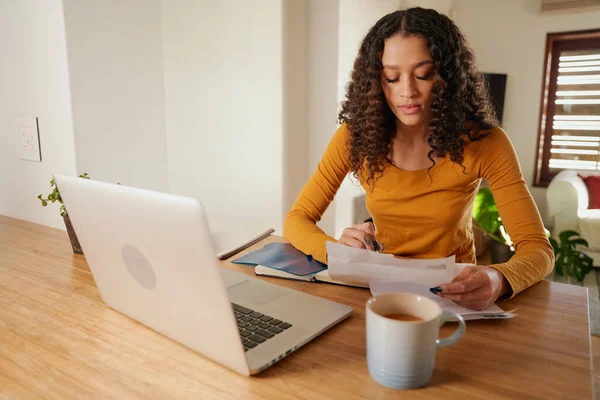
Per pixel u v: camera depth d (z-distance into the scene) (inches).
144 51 66.3
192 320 23.7
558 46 174.2
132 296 27.6
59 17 52.6
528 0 174.6
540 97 178.2
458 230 47.4
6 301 32.7
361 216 126.6
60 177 27.5
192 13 73.1
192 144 76.8
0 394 21.8
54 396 21.6
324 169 51.2
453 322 28.8
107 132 60.8
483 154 43.6
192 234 20.0
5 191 64.2
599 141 172.1
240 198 86.0
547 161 182.5
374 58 41.0
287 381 22.4
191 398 21.2
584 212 141.2
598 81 169.2
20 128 60.2
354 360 24.3
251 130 85.0
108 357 25.0
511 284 32.2
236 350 22.2
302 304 30.5
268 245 44.5
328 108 98.7
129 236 24.2
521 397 20.9
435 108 41.0
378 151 45.8
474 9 184.1
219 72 78.7
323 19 95.7
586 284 127.4
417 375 21.3
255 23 82.0
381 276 34.4
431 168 45.2
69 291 34.7
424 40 38.1
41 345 26.4
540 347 25.6
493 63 184.4
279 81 84.6
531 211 41.4
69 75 53.7
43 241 49.9
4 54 60.1
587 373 23.0
